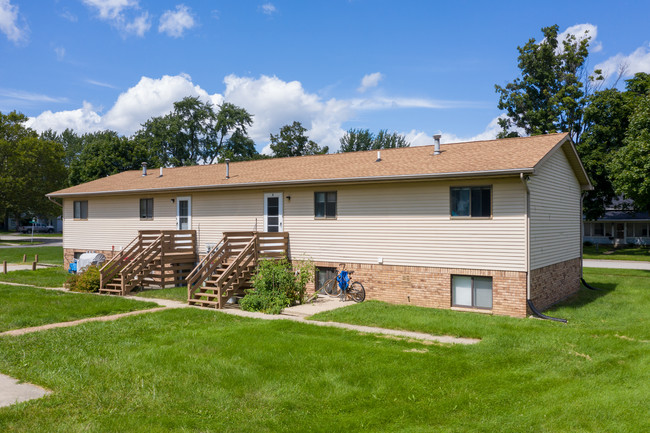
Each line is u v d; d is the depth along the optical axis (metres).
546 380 8.10
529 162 13.70
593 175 39.81
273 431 6.30
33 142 55.59
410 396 7.46
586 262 33.44
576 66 43.03
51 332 11.47
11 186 52.44
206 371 8.48
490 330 11.49
